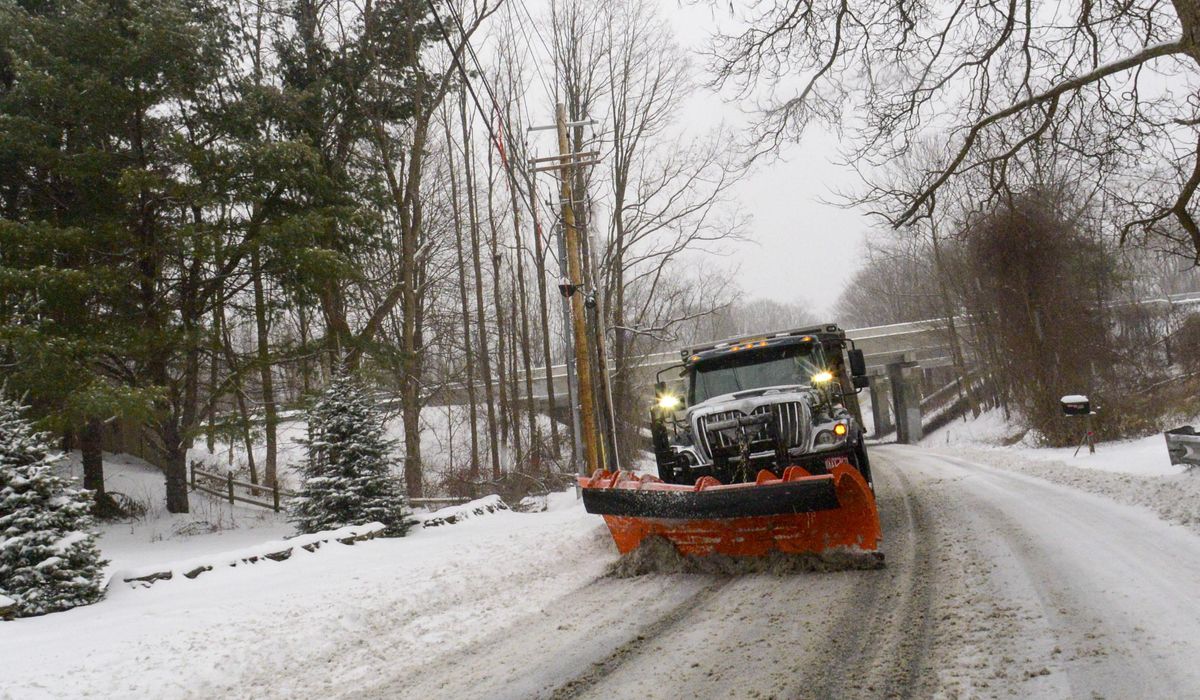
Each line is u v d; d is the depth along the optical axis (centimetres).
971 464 1992
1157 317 3114
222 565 1116
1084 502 1086
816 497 742
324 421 1575
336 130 2294
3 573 914
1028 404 2614
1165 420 2198
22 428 1005
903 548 879
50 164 1747
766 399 960
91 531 1022
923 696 438
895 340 4334
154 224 1934
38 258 1712
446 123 3091
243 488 2805
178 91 1844
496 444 2906
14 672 648
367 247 2244
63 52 1759
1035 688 430
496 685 536
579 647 611
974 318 3450
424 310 3266
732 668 522
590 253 2500
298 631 748
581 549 1075
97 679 625
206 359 2239
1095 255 2534
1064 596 606
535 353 4741
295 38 2261
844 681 475
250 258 1938
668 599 743
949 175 1177
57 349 1580
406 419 2358
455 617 764
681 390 1207
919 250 4372
